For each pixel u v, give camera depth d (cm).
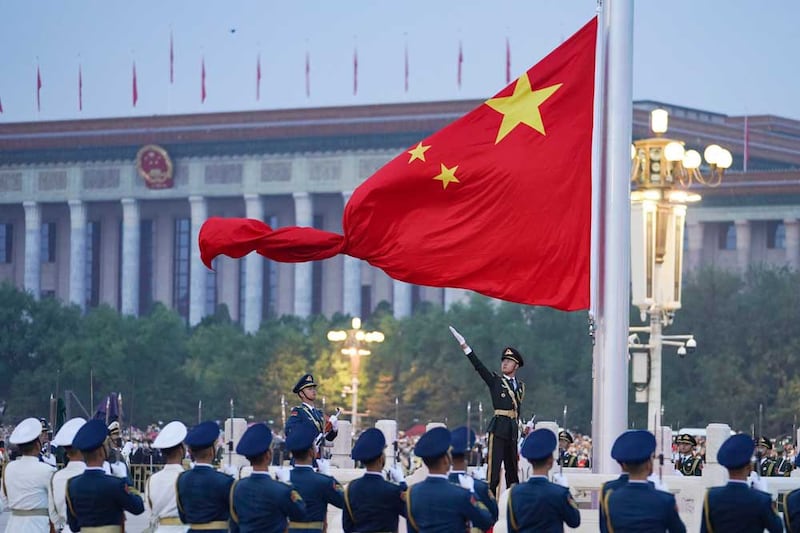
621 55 3950
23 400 18412
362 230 3988
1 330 19200
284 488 2767
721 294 18238
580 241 3975
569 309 3966
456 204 4003
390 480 2853
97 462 2900
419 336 17750
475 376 17312
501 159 3991
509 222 3984
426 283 4003
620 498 2570
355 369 12231
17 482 3166
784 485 3866
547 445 2678
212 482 2834
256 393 18112
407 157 3988
